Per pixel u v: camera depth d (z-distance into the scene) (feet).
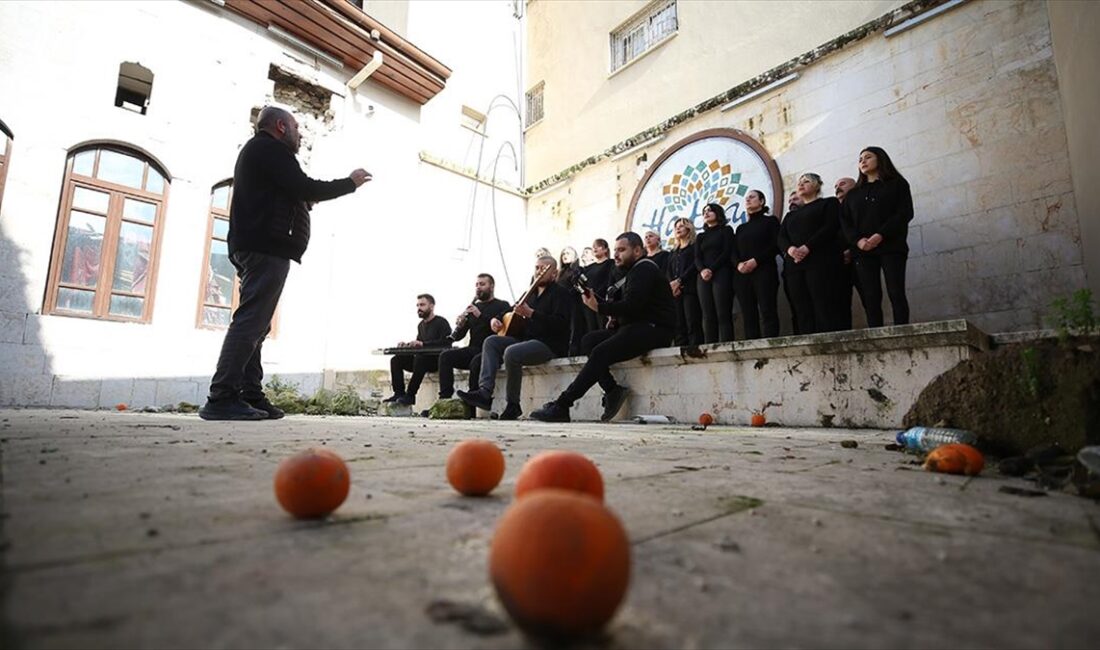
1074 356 8.90
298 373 31.22
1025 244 21.56
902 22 25.67
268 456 6.85
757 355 18.02
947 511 4.40
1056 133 21.18
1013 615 2.39
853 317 25.72
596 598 1.90
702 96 35.76
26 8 24.40
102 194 25.95
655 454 8.30
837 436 12.37
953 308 23.11
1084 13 16.48
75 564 2.64
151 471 5.42
